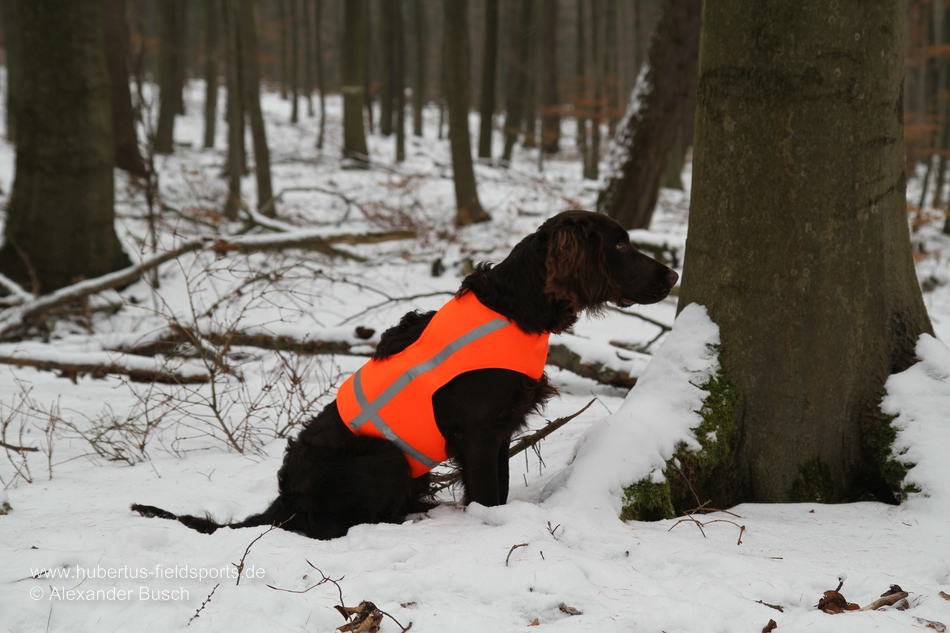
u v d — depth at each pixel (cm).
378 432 321
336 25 3675
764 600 223
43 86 864
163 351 628
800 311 321
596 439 327
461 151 1325
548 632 201
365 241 866
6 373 622
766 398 330
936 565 246
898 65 318
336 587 232
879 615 204
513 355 310
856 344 324
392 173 1891
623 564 251
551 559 240
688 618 202
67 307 787
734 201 329
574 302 314
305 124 2856
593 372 578
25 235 887
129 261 939
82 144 878
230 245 770
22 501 358
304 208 1488
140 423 490
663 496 307
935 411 312
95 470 419
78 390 580
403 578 233
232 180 1214
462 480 335
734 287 334
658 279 326
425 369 313
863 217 318
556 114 2389
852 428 329
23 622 217
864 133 312
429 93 4084
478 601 224
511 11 2383
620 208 1038
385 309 852
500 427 316
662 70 980
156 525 307
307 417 504
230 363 636
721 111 329
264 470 417
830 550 263
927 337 337
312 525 323
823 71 305
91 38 877
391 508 323
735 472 335
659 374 345
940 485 292
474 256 1085
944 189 2259
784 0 305
